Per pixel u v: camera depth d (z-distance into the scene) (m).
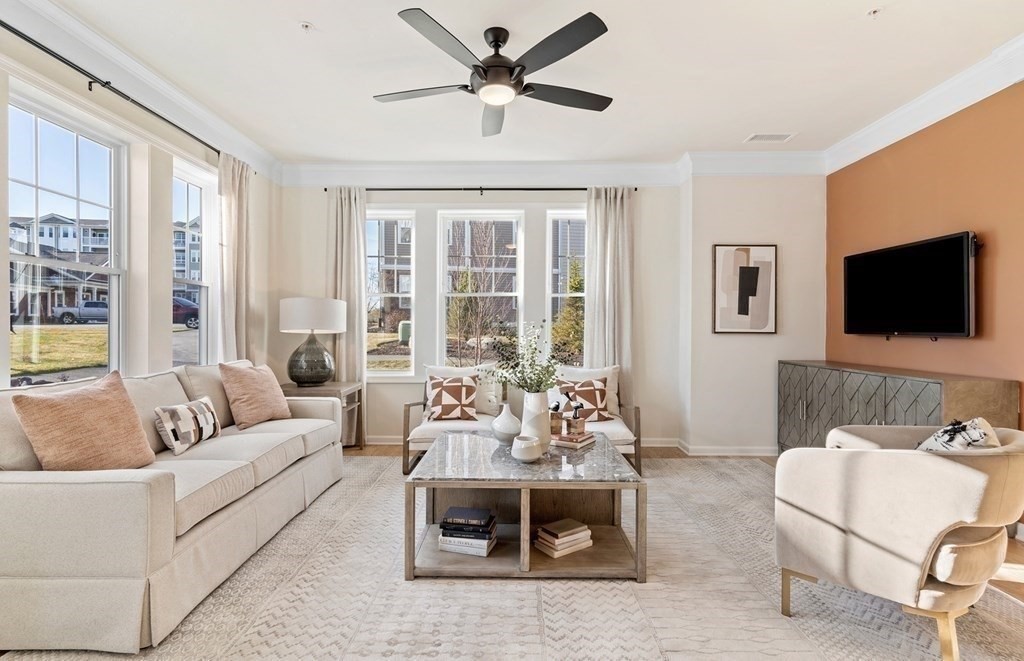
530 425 2.87
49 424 2.12
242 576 2.43
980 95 3.13
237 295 4.22
